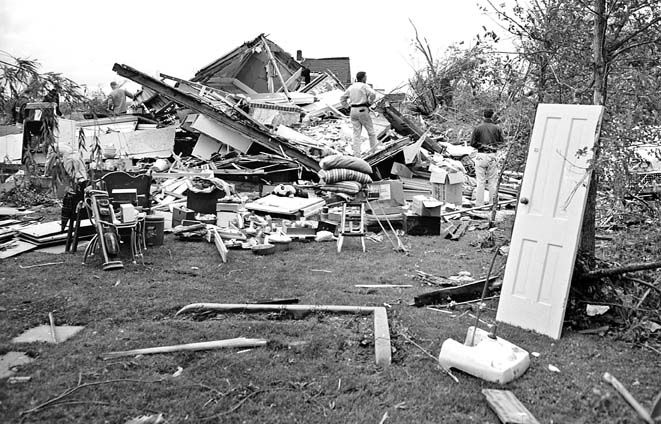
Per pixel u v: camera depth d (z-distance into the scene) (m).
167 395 3.20
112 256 6.21
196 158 12.58
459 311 4.78
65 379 3.36
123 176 6.80
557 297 4.17
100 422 2.92
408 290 5.39
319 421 2.97
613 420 2.96
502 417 2.93
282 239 7.11
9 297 4.88
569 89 5.09
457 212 9.69
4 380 3.33
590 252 4.49
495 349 3.56
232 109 12.43
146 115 14.70
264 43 16.83
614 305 4.26
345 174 7.25
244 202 9.43
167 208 8.90
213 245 7.21
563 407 3.11
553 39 5.14
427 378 3.45
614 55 4.58
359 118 11.50
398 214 8.67
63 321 4.36
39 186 10.07
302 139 12.55
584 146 4.12
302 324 4.32
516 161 6.77
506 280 4.48
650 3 4.32
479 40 6.05
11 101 4.19
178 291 5.16
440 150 14.12
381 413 3.05
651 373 3.54
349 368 3.58
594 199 4.47
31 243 6.90
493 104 8.33
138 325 4.29
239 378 3.41
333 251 7.07
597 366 3.65
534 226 4.35
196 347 3.82
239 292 5.20
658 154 4.70
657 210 5.03
